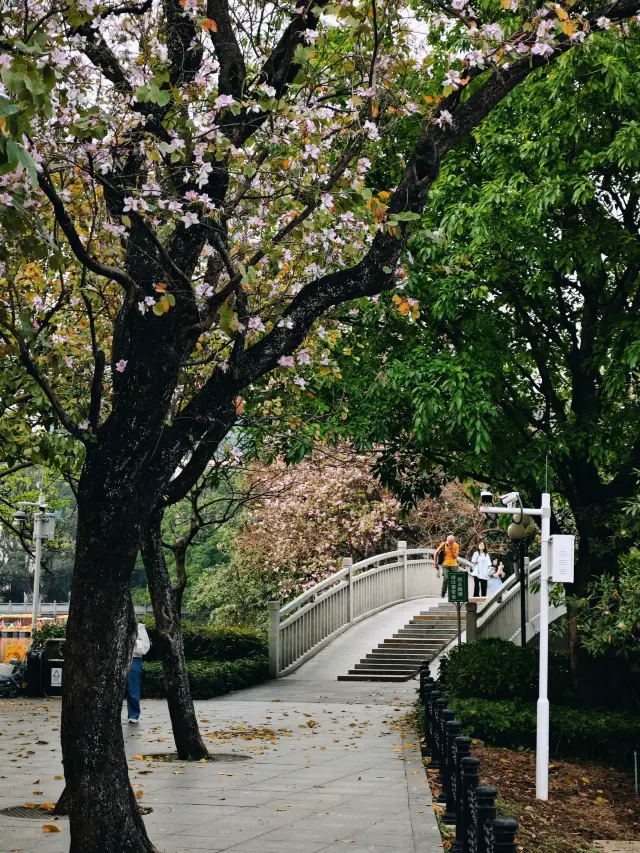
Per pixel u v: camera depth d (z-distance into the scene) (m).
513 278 14.30
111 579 6.50
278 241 8.17
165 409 6.60
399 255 7.33
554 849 9.57
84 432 6.77
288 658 22.95
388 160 14.56
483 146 13.91
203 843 7.64
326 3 7.88
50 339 9.54
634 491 15.48
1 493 16.61
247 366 7.23
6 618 50.91
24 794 9.77
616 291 14.61
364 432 13.92
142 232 7.05
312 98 8.32
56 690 20.19
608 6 8.20
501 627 21.75
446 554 27.58
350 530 32.31
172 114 6.98
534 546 24.67
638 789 12.91
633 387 14.93
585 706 16.11
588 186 12.49
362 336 14.64
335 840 7.75
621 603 13.36
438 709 10.71
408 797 9.59
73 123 6.34
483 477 16.06
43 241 5.44
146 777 10.62
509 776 12.66
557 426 14.38
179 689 12.00
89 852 6.35
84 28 7.27
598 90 12.62
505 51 7.55
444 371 13.09
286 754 12.41
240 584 34.47
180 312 6.66
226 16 7.67
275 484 31.17
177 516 39.44
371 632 25.69
